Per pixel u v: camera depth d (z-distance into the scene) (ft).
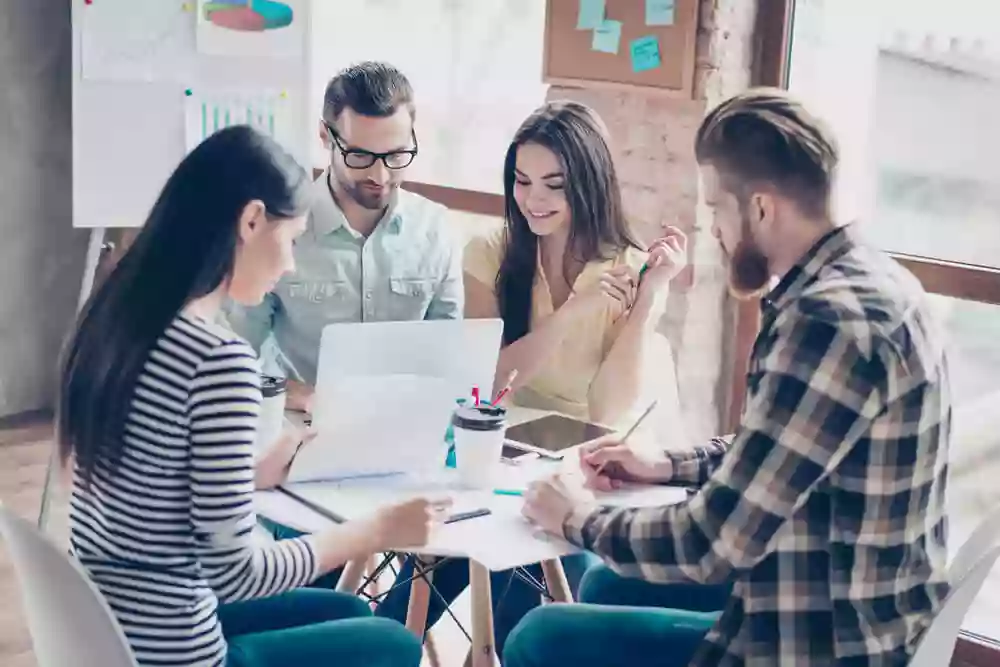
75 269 15.02
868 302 4.68
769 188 4.90
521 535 5.53
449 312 8.35
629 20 10.10
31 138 14.46
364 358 6.04
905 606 4.87
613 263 8.26
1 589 9.85
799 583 4.84
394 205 8.11
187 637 4.96
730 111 4.99
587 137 8.01
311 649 5.53
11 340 14.71
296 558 5.14
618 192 8.26
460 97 13.11
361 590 7.34
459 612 9.78
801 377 4.64
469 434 6.09
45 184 14.65
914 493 4.79
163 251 4.96
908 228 9.80
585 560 7.70
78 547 5.11
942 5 9.36
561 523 5.46
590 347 8.33
